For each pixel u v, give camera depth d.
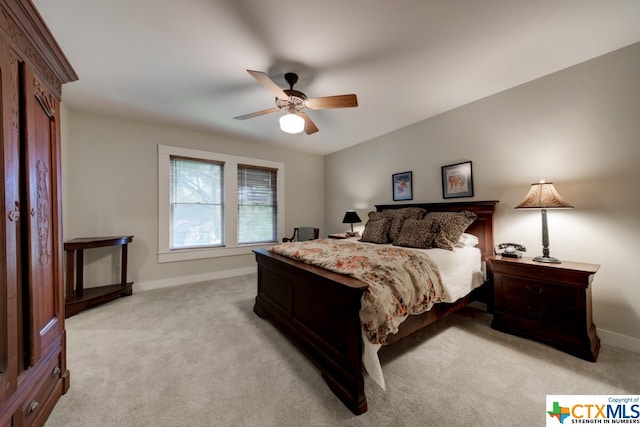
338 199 4.83
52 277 1.29
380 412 1.27
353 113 3.06
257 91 2.47
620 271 1.88
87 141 2.98
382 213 3.33
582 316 1.75
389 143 3.78
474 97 2.66
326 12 1.49
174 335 2.09
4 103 0.89
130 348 1.89
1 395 0.86
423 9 1.48
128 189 3.22
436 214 2.72
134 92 2.49
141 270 3.31
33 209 1.08
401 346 1.91
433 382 1.50
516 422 1.21
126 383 1.49
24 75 1.01
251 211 4.29
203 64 2.02
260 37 1.71
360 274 1.50
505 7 1.47
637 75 1.81
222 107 2.85
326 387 1.46
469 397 1.37
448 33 1.69
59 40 1.73
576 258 2.09
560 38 1.75
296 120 2.15
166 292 3.22
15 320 0.94
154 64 2.02
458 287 2.05
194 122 3.33
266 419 1.23
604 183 1.95
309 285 1.71
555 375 1.55
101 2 1.40
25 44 1.02
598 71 1.97
